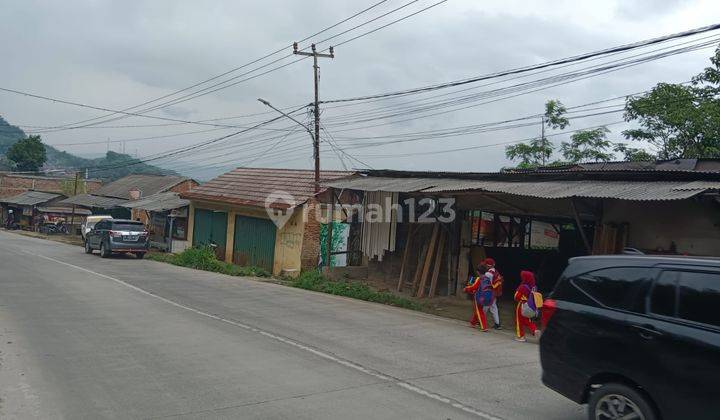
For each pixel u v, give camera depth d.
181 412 5.79
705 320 4.58
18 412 5.70
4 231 52.03
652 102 20.70
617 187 10.36
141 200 35.34
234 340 9.32
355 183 17.03
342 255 22.81
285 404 6.12
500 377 7.57
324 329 10.61
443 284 16.67
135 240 26.50
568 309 5.55
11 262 22.06
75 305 12.43
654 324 4.83
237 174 30.38
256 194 25.14
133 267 22.50
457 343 9.88
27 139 74.12
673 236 11.18
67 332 9.56
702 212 10.80
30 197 55.34
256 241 24.75
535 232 19.77
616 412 4.99
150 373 7.20
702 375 4.44
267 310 12.73
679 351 4.60
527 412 6.09
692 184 9.52
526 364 8.43
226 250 26.69
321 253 22.61
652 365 4.75
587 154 26.12
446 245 16.69
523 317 10.46
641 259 5.22
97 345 8.67
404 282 17.59
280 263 23.00
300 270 22.02
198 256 24.50
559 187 11.24
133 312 11.77
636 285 5.13
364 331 10.58
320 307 13.62
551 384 5.62
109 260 25.31
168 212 30.39
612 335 5.09
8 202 55.72
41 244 35.41
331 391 6.64
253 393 6.48
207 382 6.87
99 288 15.40
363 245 19.33
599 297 5.37
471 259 16.28
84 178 70.88
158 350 8.44
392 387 6.90
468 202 15.75
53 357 7.88
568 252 16.91
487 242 17.52
